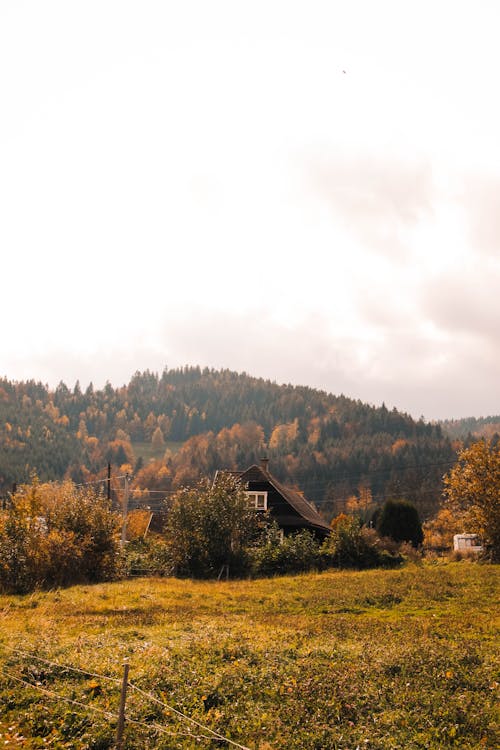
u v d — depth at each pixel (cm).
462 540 6794
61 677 1512
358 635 2047
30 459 18062
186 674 1499
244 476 6338
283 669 1557
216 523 4550
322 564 4662
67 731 1238
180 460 18138
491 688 1398
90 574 4031
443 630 2150
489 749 1130
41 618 2450
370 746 1136
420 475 13350
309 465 17738
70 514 4094
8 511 3941
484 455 4928
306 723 1230
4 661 1597
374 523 8350
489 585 3312
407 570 4291
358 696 1356
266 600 3119
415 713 1268
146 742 1171
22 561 3656
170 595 3316
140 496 14538
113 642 1866
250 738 1184
